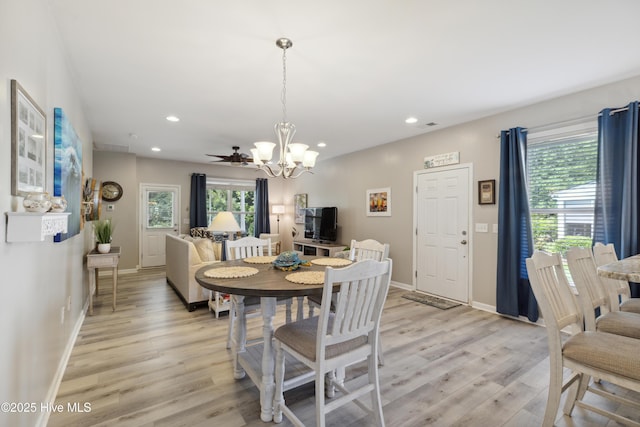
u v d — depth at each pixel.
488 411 1.85
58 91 2.11
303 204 7.50
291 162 2.65
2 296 1.15
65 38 2.13
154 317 3.46
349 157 5.99
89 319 3.39
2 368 1.15
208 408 1.87
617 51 2.31
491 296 3.72
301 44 2.22
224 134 4.68
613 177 2.75
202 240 4.21
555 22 1.96
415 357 2.54
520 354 2.59
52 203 1.42
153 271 6.18
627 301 2.10
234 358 2.24
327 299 1.42
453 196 4.16
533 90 3.02
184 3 1.78
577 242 3.12
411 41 2.18
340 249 5.76
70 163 2.35
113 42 2.19
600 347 1.41
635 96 2.70
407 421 1.76
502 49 2.29
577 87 2.95
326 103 3.38
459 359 2.50
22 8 1.37
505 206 3.52
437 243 4.36
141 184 6.59
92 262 3.48
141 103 3.37
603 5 1.80
